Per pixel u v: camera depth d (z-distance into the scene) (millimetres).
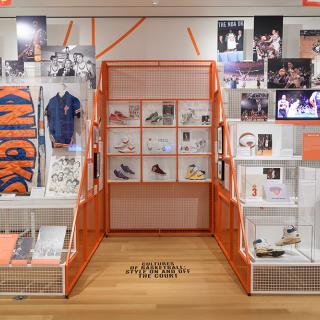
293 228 3053
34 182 3422
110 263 3732
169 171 5059
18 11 4660
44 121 3414
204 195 5094
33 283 2977
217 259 3877
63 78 3533
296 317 2557
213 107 4824
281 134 3447
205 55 4988
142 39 4973
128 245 4438
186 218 5109
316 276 2955
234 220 3676
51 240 3006
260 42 4609
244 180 3326
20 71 4617
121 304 2766
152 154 4887
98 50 4969
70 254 3170
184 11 4699
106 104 4898
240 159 3402
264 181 3316
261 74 4109
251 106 3510
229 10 4664
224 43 4660
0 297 2889
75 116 3436
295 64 3854
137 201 5109
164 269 3557
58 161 3432
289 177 3359
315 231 3076
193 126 4855
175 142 5027
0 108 3400
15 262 2908
